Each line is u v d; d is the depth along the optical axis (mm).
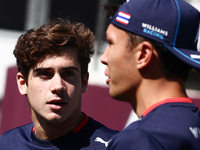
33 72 5344
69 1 20125
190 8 4109
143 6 3965
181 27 3926
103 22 17094
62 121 5230
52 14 20422
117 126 13570
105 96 13836
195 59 3822
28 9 20812
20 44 5562
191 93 15398
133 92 4082
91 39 5965
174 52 3805
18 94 14477
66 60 5234
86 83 5906
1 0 21453
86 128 5625
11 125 14336
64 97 5199
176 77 3930
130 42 3947
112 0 15539
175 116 3656
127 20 3984
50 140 5473
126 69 3996
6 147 5863
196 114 3875
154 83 3912
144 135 3447
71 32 5414
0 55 19734
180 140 3486
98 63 17281
